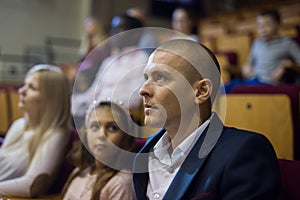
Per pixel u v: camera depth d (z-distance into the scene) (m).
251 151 0.65
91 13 6.26
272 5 5.23
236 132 0.70
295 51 2.64
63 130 1.29
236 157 0.65
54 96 1.30
